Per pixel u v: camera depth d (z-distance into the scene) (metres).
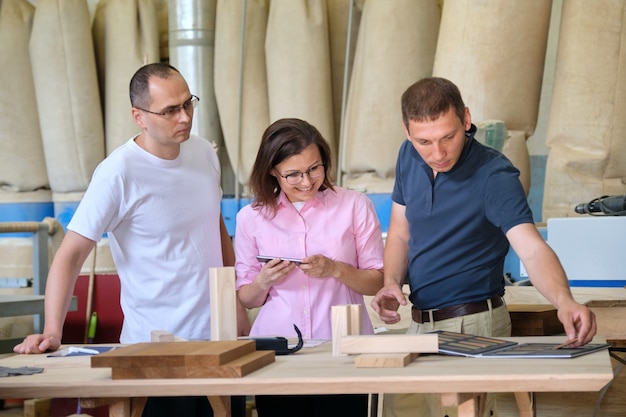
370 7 5.43
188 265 3.42
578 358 2.42
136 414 2.54
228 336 2.88
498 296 3.11
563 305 2.56
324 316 3.37
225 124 6.11
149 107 3.24
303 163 3.18
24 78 6.57
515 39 4.67
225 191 6.45
